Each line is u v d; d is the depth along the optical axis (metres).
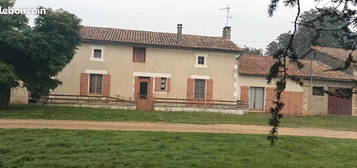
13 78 20.06
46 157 10.89
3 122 16.70
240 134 15.63
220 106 27.39
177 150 12.19
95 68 27.73
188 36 31.34
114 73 27.98
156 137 14.04
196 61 29.08
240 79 29.62
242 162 11.05
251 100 29.73
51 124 16.64
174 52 28.81
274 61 4.61
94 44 27.77
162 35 30.86
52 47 21.17
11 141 12.66
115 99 27.69
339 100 31.08
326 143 14.73
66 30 22.06
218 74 29.27
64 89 27.30
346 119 27.98
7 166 9.89
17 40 20.05
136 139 13.57
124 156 11.18
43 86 22.09
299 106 30.08
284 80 4.58
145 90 28.47
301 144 14.27
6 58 21.08
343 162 11.92
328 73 30.59
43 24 21.84
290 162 11.42
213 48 28.92
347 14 4.28
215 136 14.84
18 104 25.09
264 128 18.61
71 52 22.78
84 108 23.77
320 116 29.84
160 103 27.36
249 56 33.22
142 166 10.15
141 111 24.17
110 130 15.20
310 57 33.69
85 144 12.53
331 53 32.62
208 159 11.13
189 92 28.86
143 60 28.47
